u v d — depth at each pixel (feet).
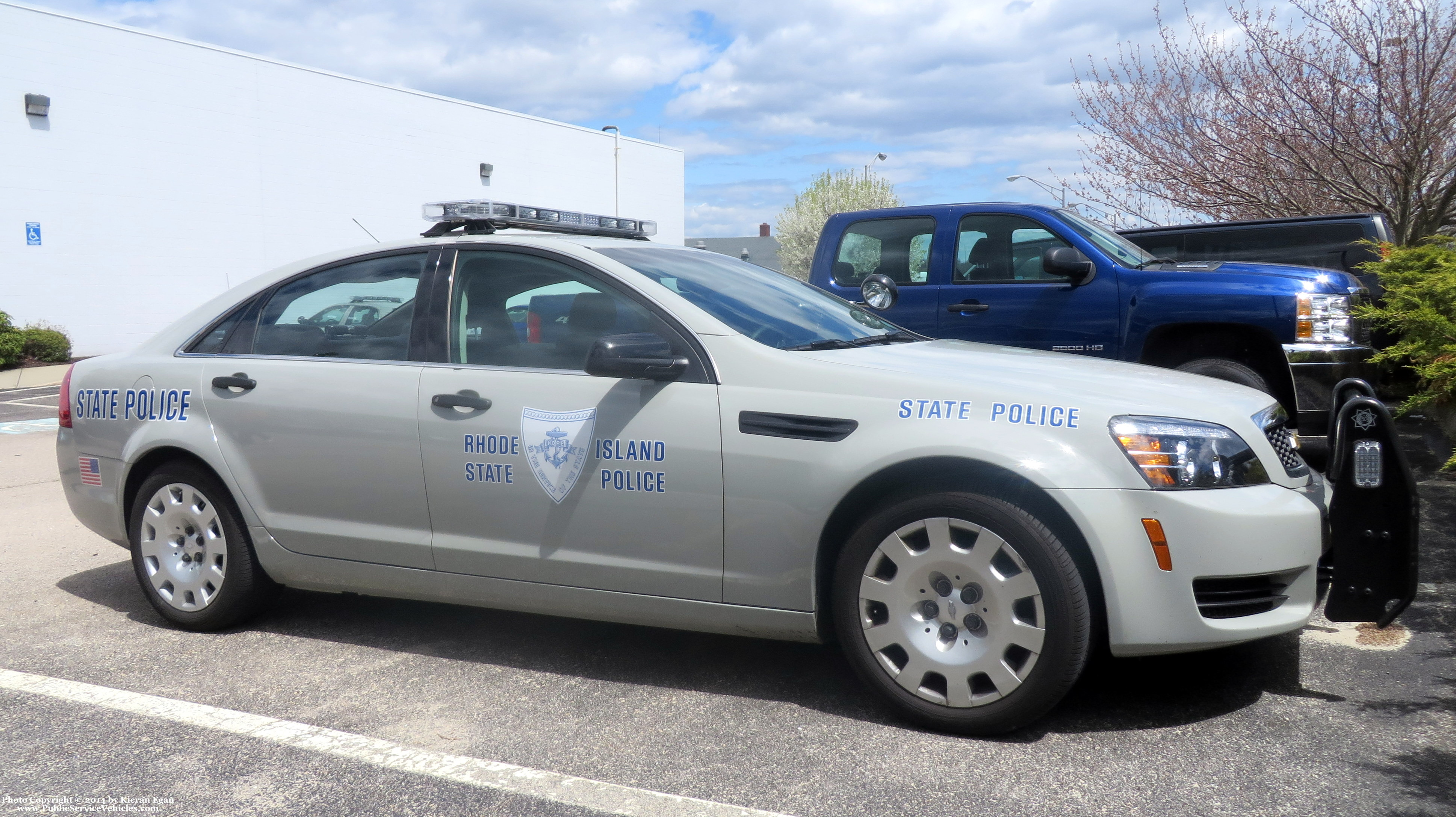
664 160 116.37
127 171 67.26
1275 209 39.47
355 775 9.50
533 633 13.65
